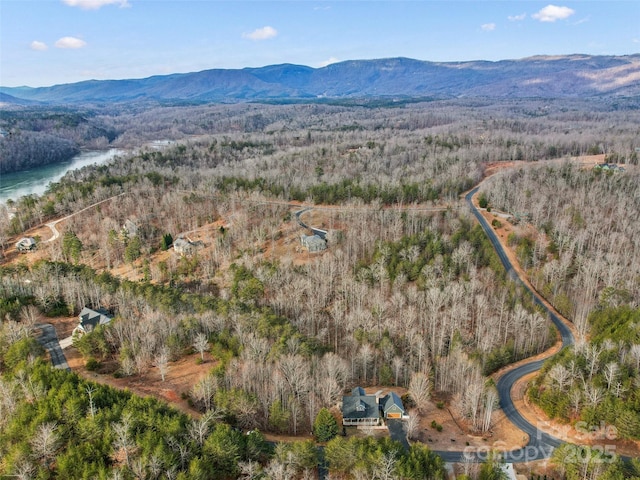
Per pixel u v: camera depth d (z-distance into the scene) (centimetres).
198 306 15350
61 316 16388
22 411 9444
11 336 13275
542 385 12238
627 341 12262
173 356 13538
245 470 8462
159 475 8188
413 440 10662
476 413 11675
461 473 9481
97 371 13038
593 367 11325
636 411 9981
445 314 15775
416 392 11762
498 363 13950
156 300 15738
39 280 17575
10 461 8388
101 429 8875
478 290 17412
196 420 10369
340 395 11969
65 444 8850
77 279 17538
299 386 11519
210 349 13838
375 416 11156
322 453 9806
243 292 17038
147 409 9594
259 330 13850
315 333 16038
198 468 8162
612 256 18425
